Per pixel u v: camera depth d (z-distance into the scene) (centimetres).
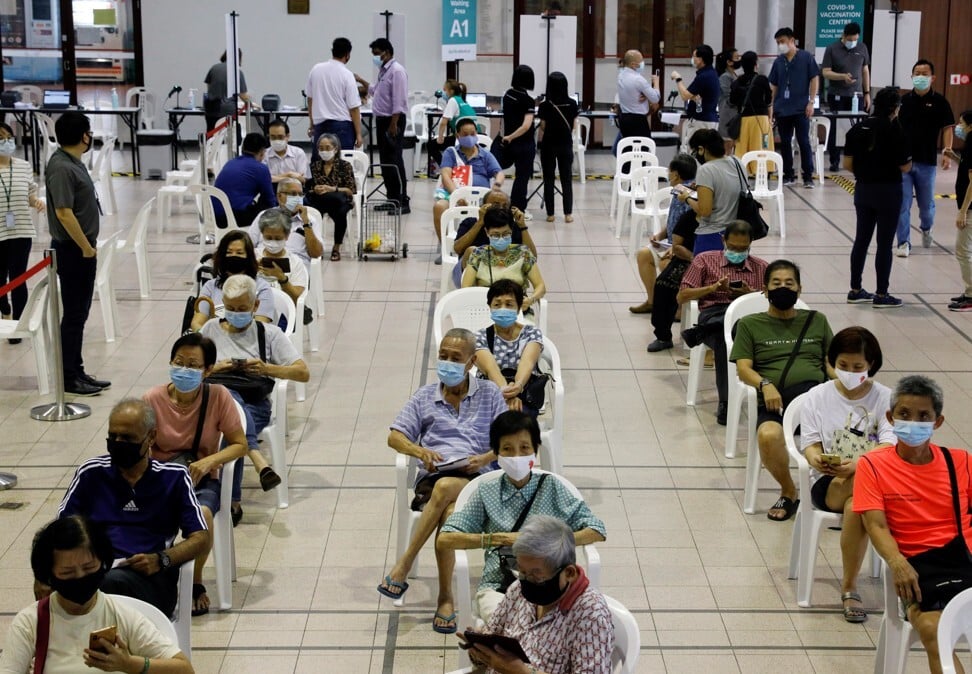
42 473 626
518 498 441
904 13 1731
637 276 1060
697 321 728
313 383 768
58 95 1603
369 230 1219
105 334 854
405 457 507
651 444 676
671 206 904
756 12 1841
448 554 473
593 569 432
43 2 1811
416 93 1792
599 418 714
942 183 1556
